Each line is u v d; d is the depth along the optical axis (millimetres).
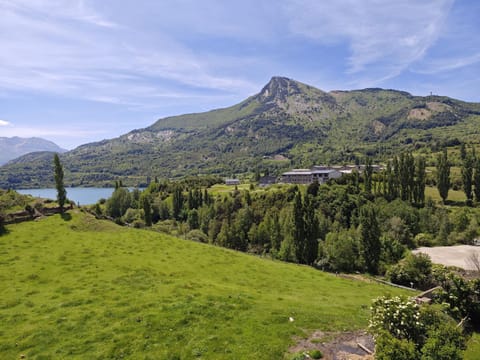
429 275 45625
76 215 54625
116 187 156750
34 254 36156
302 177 187125
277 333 18766
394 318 15844
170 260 39344
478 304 23562
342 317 22500
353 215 107562
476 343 20344
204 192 164375
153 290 26781
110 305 23125
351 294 33688
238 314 21609
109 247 41688
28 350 17000
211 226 118750
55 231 46406
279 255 71812
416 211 98250
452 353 13180
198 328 19156
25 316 21266
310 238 65438
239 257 47156
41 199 58719
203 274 35250
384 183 120438
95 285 27938
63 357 16141
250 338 18062
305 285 36000
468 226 83875
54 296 25156
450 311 23719
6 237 41719
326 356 16422
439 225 89000
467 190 109250
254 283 34156
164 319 20109
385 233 79625
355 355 16516
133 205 151000
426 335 15289
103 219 59531
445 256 63938
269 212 122250
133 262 35906
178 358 16094
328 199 121312
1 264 32719
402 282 48500
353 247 66250
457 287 24516
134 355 16266
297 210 66312
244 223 116625
